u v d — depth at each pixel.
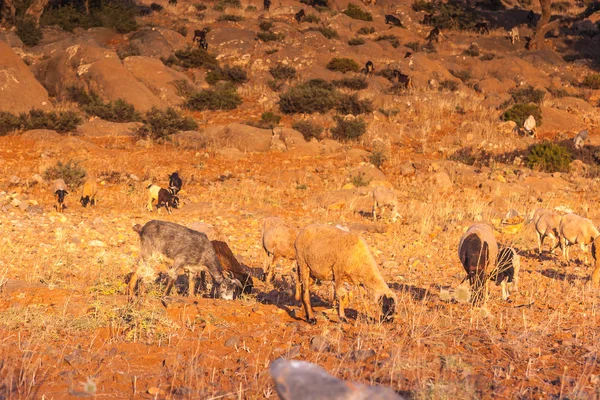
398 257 46.84
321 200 73.44
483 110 125.94
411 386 18.94
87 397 17.69
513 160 97.06
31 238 48.06
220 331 24.95
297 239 27.08
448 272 41.69
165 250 29.77
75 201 70.31
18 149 94.19
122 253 43.84
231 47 172.75
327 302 31.80
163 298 28.44
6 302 27.36
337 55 166.12
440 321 26.92
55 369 20.14
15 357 20.73
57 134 102.56
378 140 103.88
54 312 25.91
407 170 90.50
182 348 22.77
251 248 49.19
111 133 106.81
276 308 29.23
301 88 132.38
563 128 116.06
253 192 77.31
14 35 165.38
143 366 20.88
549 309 30.31
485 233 31.48
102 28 181.50
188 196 74.56
